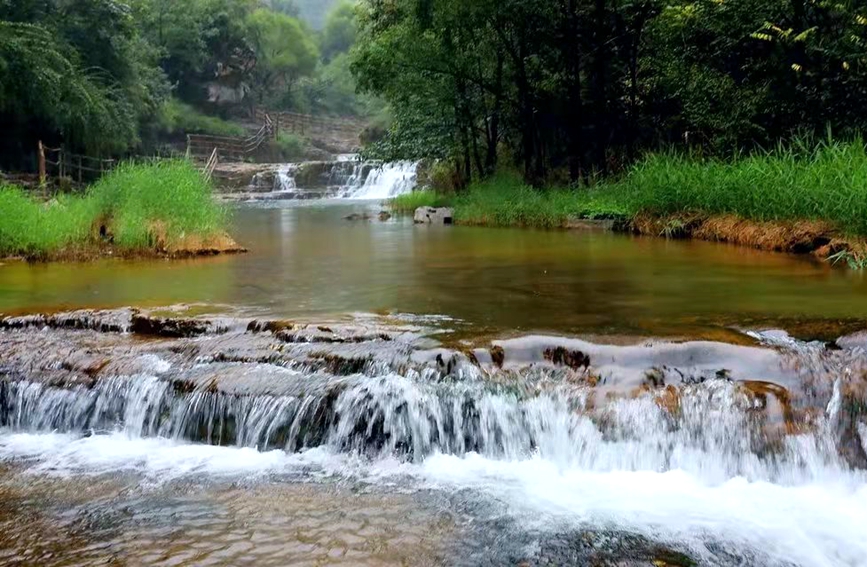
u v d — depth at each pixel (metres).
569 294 5.64
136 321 4.86
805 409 3.42
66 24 23.86
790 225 8.36
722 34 11.97
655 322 4.51
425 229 12.79
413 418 3.62
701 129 13.19
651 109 15.43
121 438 3.88
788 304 4.99
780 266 6.88
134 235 8.90
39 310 5.30
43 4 23.17
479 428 3.58
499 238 10.66
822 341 3.98
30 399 4.12
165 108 35.06
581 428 3.48
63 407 4.05
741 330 4.23
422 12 15.38
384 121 39.28
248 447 3.71
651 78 14.98
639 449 3.42
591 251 8.63
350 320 4.73
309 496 3.16
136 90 26.91
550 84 16.38
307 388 3.74
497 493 3.18
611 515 2.98
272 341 4.34
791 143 10.43
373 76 17.44
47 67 20.03
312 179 32.50
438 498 3.13
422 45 16.28
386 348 4.05
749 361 3.72
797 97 10.86
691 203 10.41
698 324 4.41
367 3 19.66
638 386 3.64
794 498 3.13
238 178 31.38
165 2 42.84
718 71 12.52
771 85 11.16
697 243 9.29
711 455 3.35
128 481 3.33
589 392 3.60
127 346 4.44
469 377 3.77
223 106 46.62
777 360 3.66
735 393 3.47
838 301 5.05
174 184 9.62
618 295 5.55
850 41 9.78
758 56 11.73
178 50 42.41
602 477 3.34
